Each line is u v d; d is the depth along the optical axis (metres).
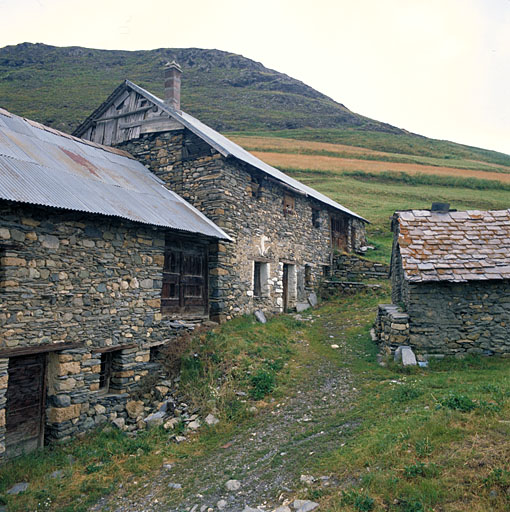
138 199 9.30
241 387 7.84
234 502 4.54
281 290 14.62
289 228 15.59
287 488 4.55
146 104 13.21
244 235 12.54
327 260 18.86
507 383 6.41
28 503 4.92
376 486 4.03
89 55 112.00
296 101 105.50
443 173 48.69
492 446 4.28
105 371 8.02
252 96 105.69
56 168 8.23
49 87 81.06
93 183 8.61
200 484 5.08
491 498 3.58
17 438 6.31
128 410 7.62
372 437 5.14
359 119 99.44
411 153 68.56
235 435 6.39
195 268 10.99
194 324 10.26
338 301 16.53
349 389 7.55
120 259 8.09
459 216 10.24
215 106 94.81
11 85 81.19
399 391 6.79
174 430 6.83
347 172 45.50
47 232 6.77
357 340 10.79
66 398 6.72
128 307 8.22
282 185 14.78
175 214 9.77
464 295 8.62
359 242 22.83
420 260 8.99
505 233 9.51
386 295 16.09
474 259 8.88
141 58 118.31
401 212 10.57
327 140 74.12
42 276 6.65
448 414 5.11
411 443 4.66
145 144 13.12
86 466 5.86
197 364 8.66
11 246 6.22
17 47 107.75
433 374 7.73
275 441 5.93
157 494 5.02
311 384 8.03
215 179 11.69
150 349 8.96
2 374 5.75
